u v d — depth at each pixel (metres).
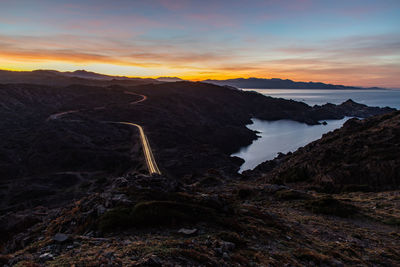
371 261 12.46
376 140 44.81
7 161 93.56
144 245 9.77
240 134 190.38
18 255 9.62
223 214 15.66
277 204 25.92
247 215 17.44
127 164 90.94
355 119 66.88
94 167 93.56
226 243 10.77
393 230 18.08
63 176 84.75
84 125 133.88
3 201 68.00
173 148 123.00
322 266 10.73
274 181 46.44
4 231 25.42
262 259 10.17
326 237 15.63
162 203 14.39
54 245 10.05
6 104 194.38
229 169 107.94
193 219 13.66
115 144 119.88
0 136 119.38
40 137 113.12
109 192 17.98
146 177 23.53
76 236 10.88
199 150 127.81
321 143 61.44
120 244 10.02
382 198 27.02
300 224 18.09
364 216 21.05
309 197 27.16
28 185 77.12
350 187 35.03
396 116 54.66
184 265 8.20
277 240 13.11
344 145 47.97
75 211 17.19
